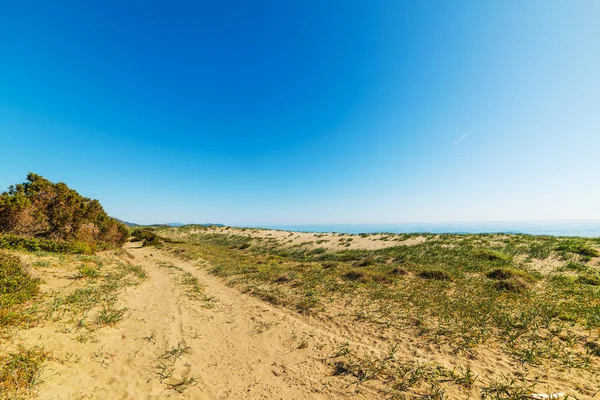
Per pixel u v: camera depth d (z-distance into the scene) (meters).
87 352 5.67
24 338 5.43
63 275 11.27
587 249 14.93
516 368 5.13
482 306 8.49
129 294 10.94
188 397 4.67
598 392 4.25
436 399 4.38
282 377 5.41
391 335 7.13
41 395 3.98
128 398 4.42
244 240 44.09
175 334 7.50
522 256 16.16
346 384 5.06
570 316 7.20
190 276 18.28
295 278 14.62
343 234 36.78
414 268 15.09
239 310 10.20
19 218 17.62
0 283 7.49
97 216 27.00
